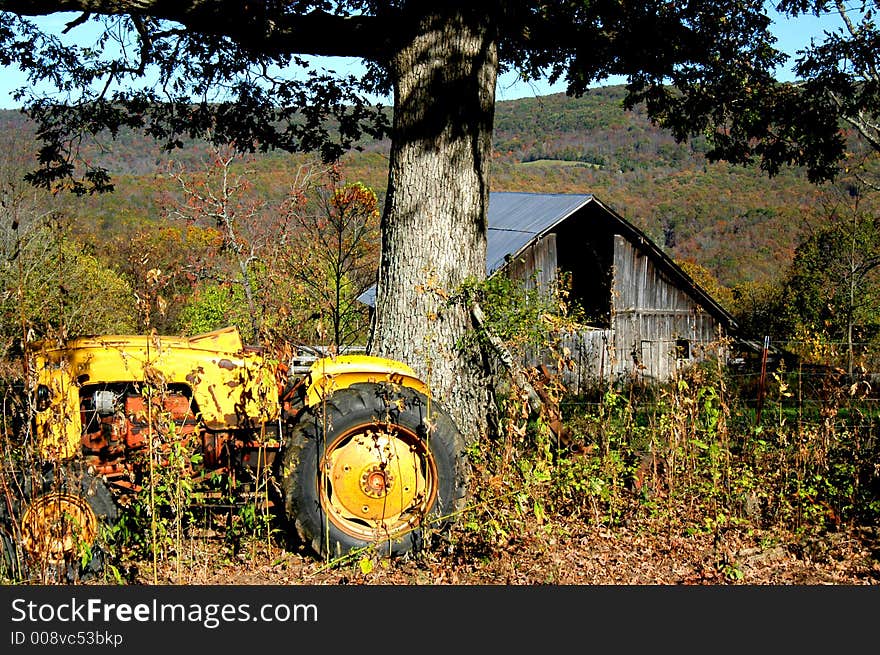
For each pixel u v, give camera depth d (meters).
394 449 6.14
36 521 5.25
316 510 5.91
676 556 6.23
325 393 6.07
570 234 24.91
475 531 6.36
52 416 5.52
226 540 6.29
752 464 7.78
